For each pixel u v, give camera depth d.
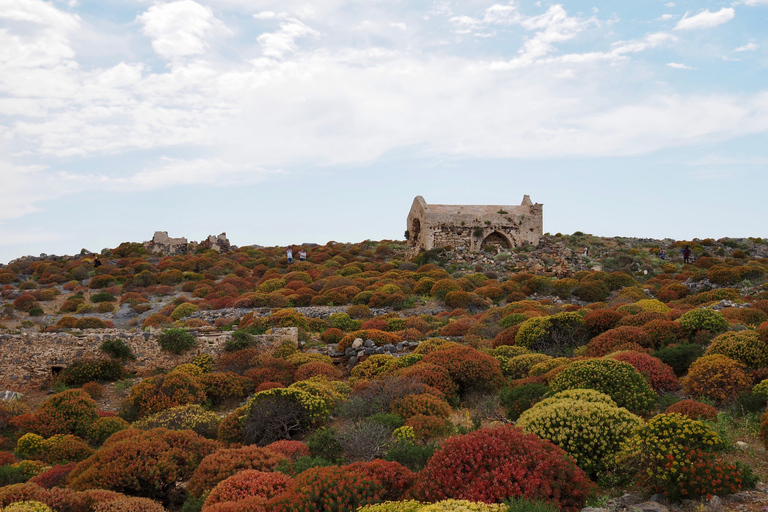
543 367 15.34
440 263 52.81
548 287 37.47
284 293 39.84
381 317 29.44
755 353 13.14
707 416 10.04
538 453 7.39
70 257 67.94
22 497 8.35
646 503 7.10
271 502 7.59
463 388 15.38
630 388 11.61
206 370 20.11
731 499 7.00
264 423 12.82
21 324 33.72
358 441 10.46
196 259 57.25
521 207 63.50
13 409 15.77
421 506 6.66
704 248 63.06
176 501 10.30
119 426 14.38
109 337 20.48
